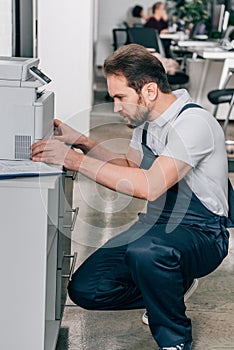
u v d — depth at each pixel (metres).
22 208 2.32
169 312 2.55
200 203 2.62
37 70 2.55
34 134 2.48
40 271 2.38
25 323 2.43
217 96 6.68
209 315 3.18
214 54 7.07
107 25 12.10
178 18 11.82
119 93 2.48
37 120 2.47
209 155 2.57
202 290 3.48
